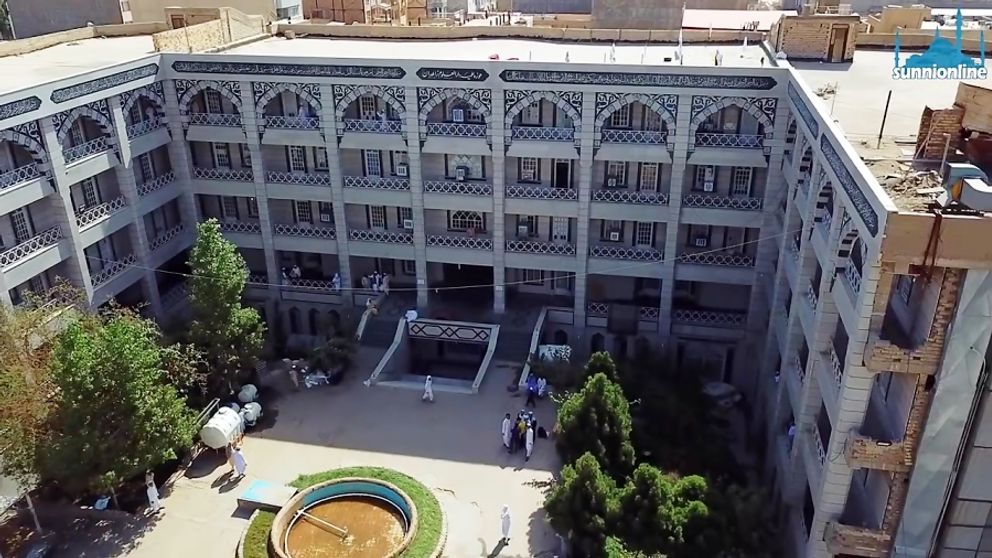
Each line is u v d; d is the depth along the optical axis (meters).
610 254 43.56
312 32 53.28
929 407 21.62
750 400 42.53
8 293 35.34
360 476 34.81
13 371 30.83
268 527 32.06
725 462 35.19
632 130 41.25
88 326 34.25
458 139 42.28
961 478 21.92
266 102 43.69
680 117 39.31
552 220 45.22
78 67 42.22
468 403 40.66
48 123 36.75
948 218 19.36
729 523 28.36
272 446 37.66
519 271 47.78
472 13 67.12
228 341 38.41
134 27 53.94
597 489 28.39
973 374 20.84
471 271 49.50
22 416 30.25
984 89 23.73
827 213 29.36
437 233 46.91
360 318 47.38
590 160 41.25
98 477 30.50
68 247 38.94
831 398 25.44
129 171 42.25
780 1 68.88
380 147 43.50
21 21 62.81
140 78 42.28
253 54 44.59
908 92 33.75
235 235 48.03
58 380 29.72
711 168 41.50
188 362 36.69
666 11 49.25
